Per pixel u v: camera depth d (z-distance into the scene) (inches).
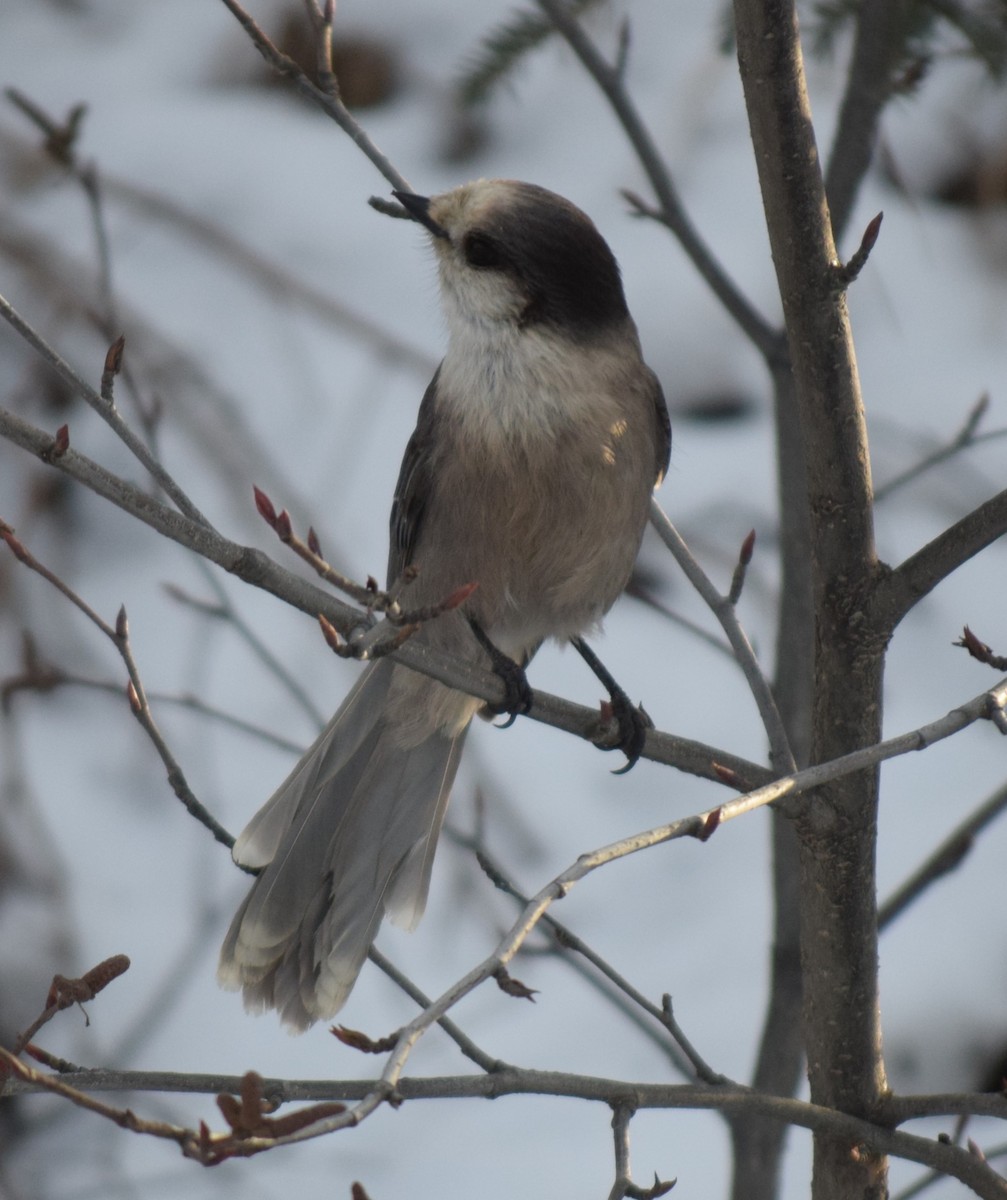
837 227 254.8
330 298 488.7
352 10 566.3
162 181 523.5
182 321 478.0
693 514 440.5
